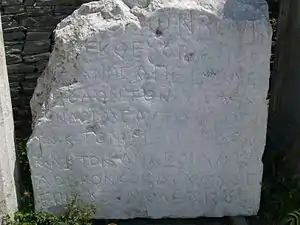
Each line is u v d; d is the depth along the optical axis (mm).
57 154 1733
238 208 1820
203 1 1649
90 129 1712
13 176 1746
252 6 1675
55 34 1726
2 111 1646
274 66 2086
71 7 2072
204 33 1646
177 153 1747
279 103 2037
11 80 2135
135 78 1672
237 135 1740
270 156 1950
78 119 1701
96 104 1689
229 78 1686
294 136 1903
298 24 1889
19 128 2166
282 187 1855
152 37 1641
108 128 1713
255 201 1815
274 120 2074
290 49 1947
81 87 1672
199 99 1701
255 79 1689
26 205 1811
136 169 1757
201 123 1724
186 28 1640
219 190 1799
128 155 1740
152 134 1723
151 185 1777
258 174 1785
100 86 1675
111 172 1757
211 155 1757
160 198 1795
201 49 1657
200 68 1674
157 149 1737
